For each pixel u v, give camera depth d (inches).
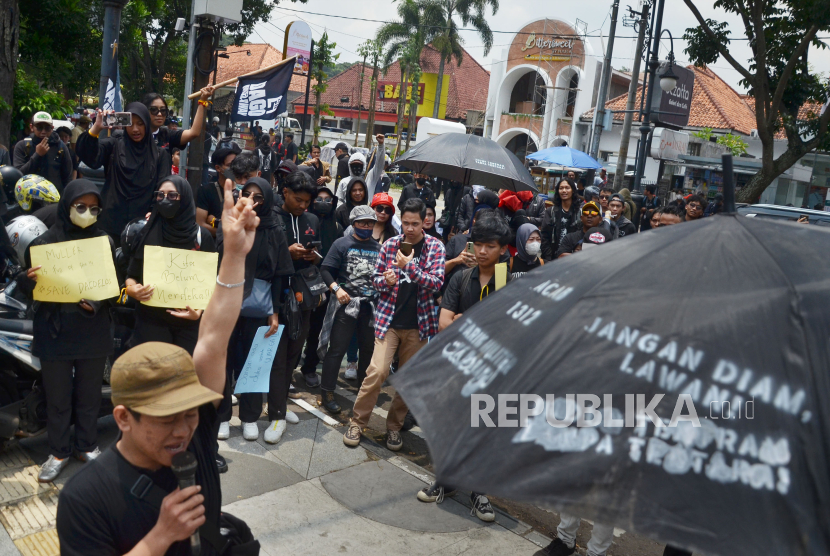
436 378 68.1
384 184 376.5
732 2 589.9
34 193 200.1
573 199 318.3
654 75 646.5
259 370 178.5
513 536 155.6
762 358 55.0
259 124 800.9
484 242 168.1
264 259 175.2
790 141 600.7
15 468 160.7
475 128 1593.3
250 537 87.0
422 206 188.9
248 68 1777.8
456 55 1754.4
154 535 65.2
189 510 66.0
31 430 163.9
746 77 585.6
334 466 180.2
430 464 190.4
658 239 69.6
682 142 878.4
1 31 363.6
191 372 69.6
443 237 410.3
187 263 153.3
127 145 183.5
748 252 64.2
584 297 64.6
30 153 298.0
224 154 203.2
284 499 160.2
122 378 67.1
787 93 609.6
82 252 149.3
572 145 1355.8
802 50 558.6
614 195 322.0
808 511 48.1
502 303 71.8
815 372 53.4
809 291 58.9
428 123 1113.4
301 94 2144.4
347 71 2198.6
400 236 193.9
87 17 630.5
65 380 152.5
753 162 836.6
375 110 2116.1
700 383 55.1
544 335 62.9
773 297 58.9
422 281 186.5
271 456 181.9
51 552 131.8
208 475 77.1
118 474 68.7
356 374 255.0
